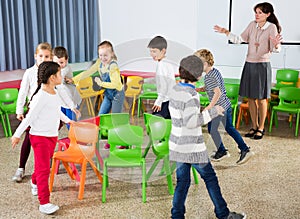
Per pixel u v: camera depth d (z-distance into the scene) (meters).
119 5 5.68
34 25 4.77
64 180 2.93
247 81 4.00
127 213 2.41
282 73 4.65
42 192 2.40
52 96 2.42
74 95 2.52
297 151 3.60
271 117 4.21
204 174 2.16
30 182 2.92
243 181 2.91
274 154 3.52
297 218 2.33
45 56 2.89
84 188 2.78
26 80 2.95
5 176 3.02
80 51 5.50
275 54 4.76
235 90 4.21
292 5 4.57
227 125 3.19
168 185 2.66
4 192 2.74
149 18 5.50
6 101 4.02
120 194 2.67
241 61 4.94
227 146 3.73
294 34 4.62
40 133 2.39
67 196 2.65
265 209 2.45
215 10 5.00
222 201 2.19
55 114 2.44
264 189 2.76
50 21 5.04
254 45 3.94
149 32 5.54
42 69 2.39
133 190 2.73
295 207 2.48
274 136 4.08
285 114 4.87
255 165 3.24
